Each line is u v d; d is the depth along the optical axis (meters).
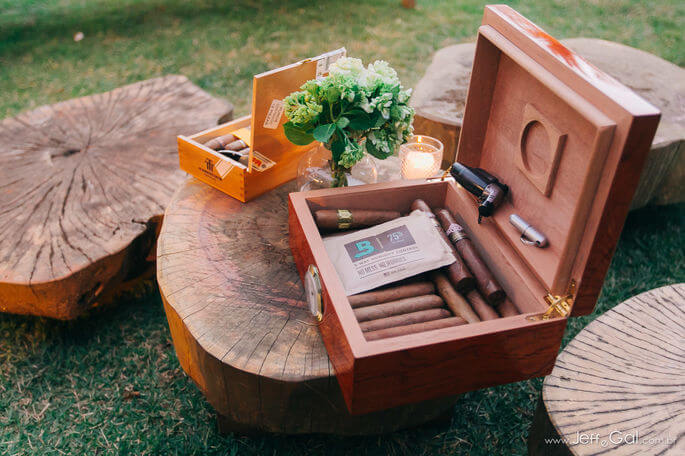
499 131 1.64
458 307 1.52
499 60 1.58
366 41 4.96
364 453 1.86
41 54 4.68
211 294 1.62
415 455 1.87
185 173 2.39
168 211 1.93
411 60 4.63
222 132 2.12
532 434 1.53
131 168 2.41
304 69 1.79
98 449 1.89
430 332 1.26
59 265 1.93
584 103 1.13
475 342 1.27
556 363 1.51
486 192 1.59
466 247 1.62
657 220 3.01
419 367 1.26
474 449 1.89
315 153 1.76
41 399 2.05
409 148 1.95
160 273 1.68
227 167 1.92
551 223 1.41
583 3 5.93
